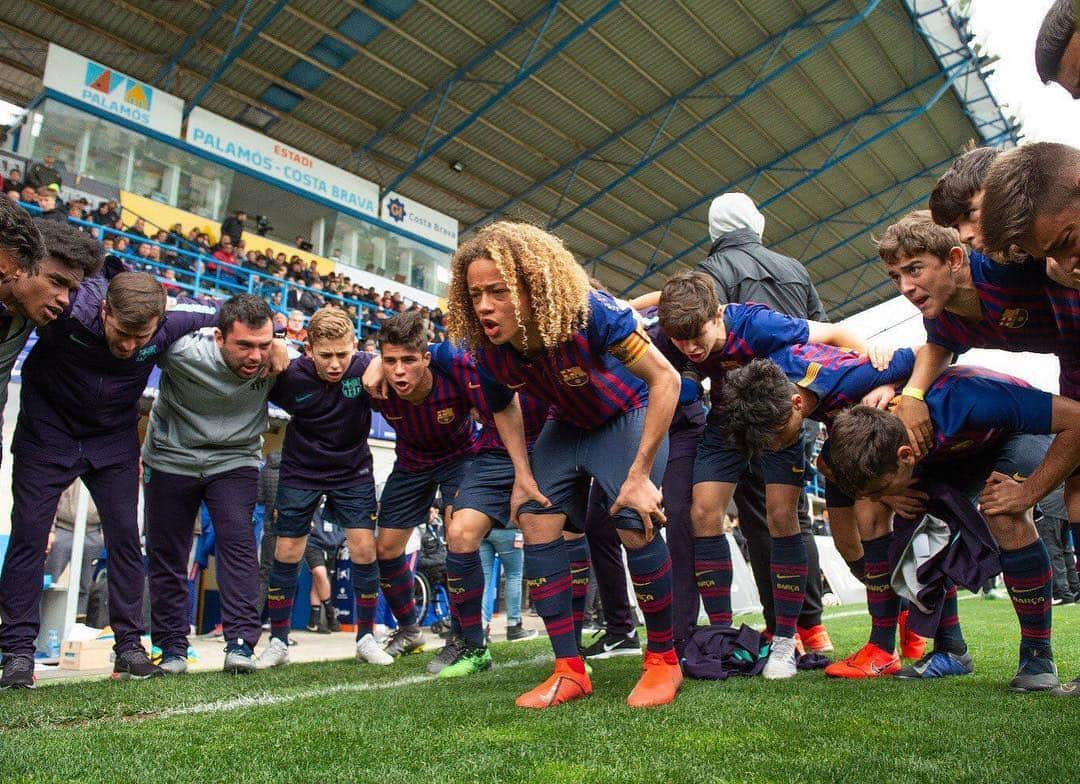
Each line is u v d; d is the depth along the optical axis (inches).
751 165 686.5
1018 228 45.9
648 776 54.9
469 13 505.7
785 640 110.7
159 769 60.4
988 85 621.6
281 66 537.6
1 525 200.5
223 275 483.8
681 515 125.2
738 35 546.0
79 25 487.2
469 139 627.5
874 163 703.1
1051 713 76.5
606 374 89.1
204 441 129.0
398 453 151.5
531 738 68.4
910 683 99.6
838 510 117.4
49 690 106.3
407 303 639.8
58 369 115.0
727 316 110.7
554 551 91.8
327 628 264.1
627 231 765.3
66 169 483.5
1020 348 91.9
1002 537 93.1
